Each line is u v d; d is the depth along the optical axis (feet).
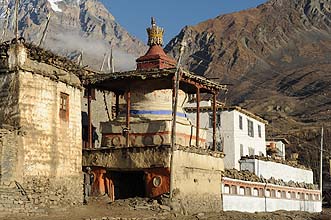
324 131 354.13
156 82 108.47
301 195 176.86
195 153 108.88
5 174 79.00
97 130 130.93
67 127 93.45
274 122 441.68
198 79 110.11
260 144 189.47
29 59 84.94
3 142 79.00
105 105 134.62
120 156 105.81
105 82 108.47
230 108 166.61
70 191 92.79
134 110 109.60
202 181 111.14
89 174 108.27
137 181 114.62
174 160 101.50
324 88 646.33
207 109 168.45
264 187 147.84
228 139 166.20
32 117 84.69
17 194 80.28
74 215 84.64
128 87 109.09
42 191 85.30
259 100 622.13
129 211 94.73
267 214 124.77
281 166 173.99
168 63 116.47
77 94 97.40
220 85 119.03
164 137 103.35
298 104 575.79
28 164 83.15
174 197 100.42
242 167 161.58
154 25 119.03
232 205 126.11
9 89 83.30
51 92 89.35
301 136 360.69
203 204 110.52
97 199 103.55
